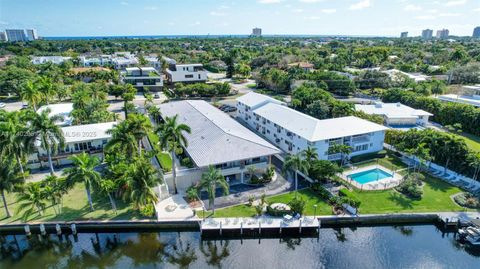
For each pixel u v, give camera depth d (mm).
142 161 47031
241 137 56969
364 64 173250
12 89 110938
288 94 122812
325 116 85312
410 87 115312
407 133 64938
